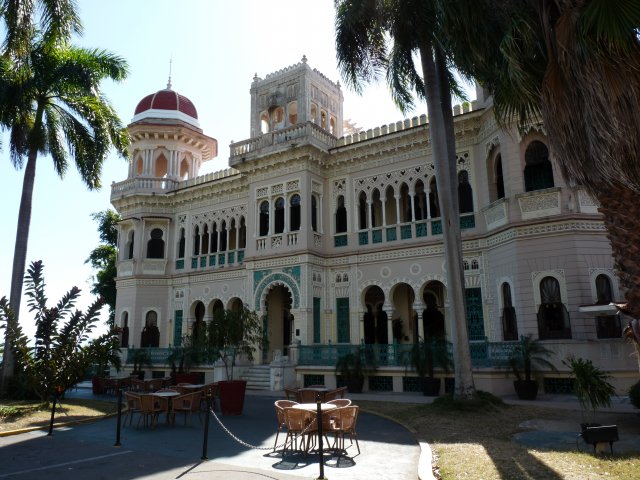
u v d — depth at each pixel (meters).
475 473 6.82
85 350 14.23
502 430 10.06
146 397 11.40
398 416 12.43
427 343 17.62
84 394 19.52
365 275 22.11
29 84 18.00
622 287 6.74
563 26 6.77
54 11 17.17
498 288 18.42
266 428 11.30
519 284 17.09
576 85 6.70
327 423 8.67
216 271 26.66
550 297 16.52
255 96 26.69
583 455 7.54
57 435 10.66
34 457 8.51
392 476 7.08
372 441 9.59
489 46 9.40
